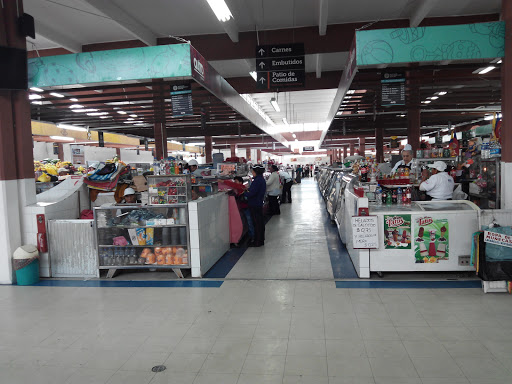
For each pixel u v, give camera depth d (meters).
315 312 3.40
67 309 3.74
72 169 7.84
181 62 4.96
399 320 3.17
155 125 12.69
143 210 4.77
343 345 2.77
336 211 7.57
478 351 2.61
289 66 7.52
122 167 6.00
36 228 4.88
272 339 2.91
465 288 3.88
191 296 3.98
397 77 6.12
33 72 5.16
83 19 7.74
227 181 6.74
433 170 5.46
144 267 4.69
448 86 8.84
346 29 8.61
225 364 2.57
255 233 6.36
